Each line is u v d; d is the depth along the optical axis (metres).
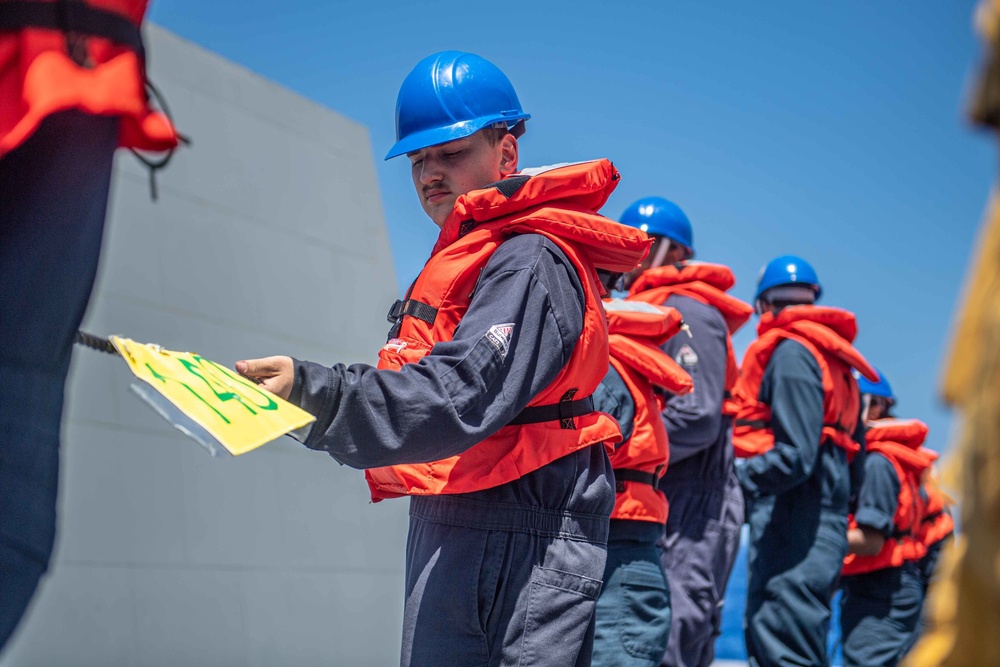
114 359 7.75
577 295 2.17
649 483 3.27
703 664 4.04
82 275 1.23
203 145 9.27
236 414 1.50
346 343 9.96
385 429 1.83
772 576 4.69
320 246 10.06
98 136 1.22
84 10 1.18
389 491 2.27
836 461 4.70
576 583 2.12
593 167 2.28
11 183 1.20
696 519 4.00
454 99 2.42
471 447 2.04
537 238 2.16
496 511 2.11
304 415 1.62
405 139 2.45
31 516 1.18
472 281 2.20
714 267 4.21
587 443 2.18
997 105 0.75
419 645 2.12
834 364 4.72
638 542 3.21
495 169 2.46
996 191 0.80
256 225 9.48
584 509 2.17
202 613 7.71
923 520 6.92
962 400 0.77
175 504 7.80
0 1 1.18
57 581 6.86
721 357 4.00
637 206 4.50
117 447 7.55
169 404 1.45
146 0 1.26
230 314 8.91
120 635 7.13
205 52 9.61
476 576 2.08
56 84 1.15
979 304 0.77
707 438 3.92
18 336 1.19
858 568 6.13
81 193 1.21
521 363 2.02
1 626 1.16
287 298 9.52
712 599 3.98
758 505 4.79
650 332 3.33
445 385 1.90
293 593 8.46
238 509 8.27
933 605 0.83
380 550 9.45
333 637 8.70
